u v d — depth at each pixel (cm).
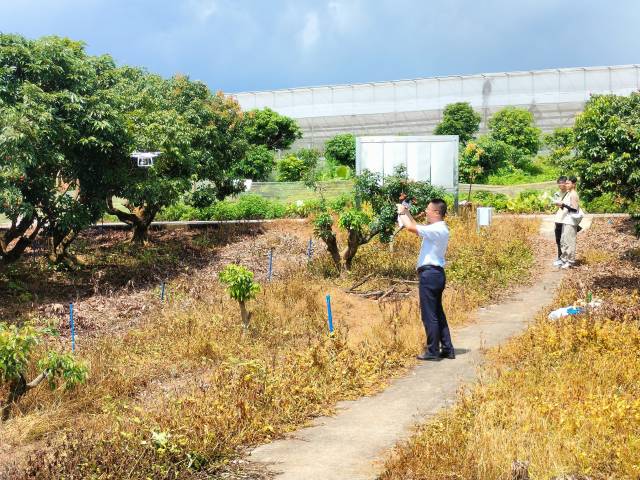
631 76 6994
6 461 699
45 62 1573
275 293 1484
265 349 1156
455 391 842
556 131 4941
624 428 644
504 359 959
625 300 1220
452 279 1574
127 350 1154
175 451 627
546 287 1566
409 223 984
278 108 8175
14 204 1476
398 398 837
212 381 873
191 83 2455
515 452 609
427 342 1002
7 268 1786
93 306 1512
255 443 697
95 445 633
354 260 1842
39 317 1407
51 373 888
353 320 1334
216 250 2175
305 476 605
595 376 832
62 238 1819
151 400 894
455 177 2498
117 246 2197
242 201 2744
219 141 2411
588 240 2064
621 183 1270
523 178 4416
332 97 7969
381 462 630
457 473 577
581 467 584
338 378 888
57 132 1555
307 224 2441
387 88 7769
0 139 1412
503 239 2025
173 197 2055
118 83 2186
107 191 1847
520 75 7262
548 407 696
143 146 1895
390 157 2545
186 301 1512
